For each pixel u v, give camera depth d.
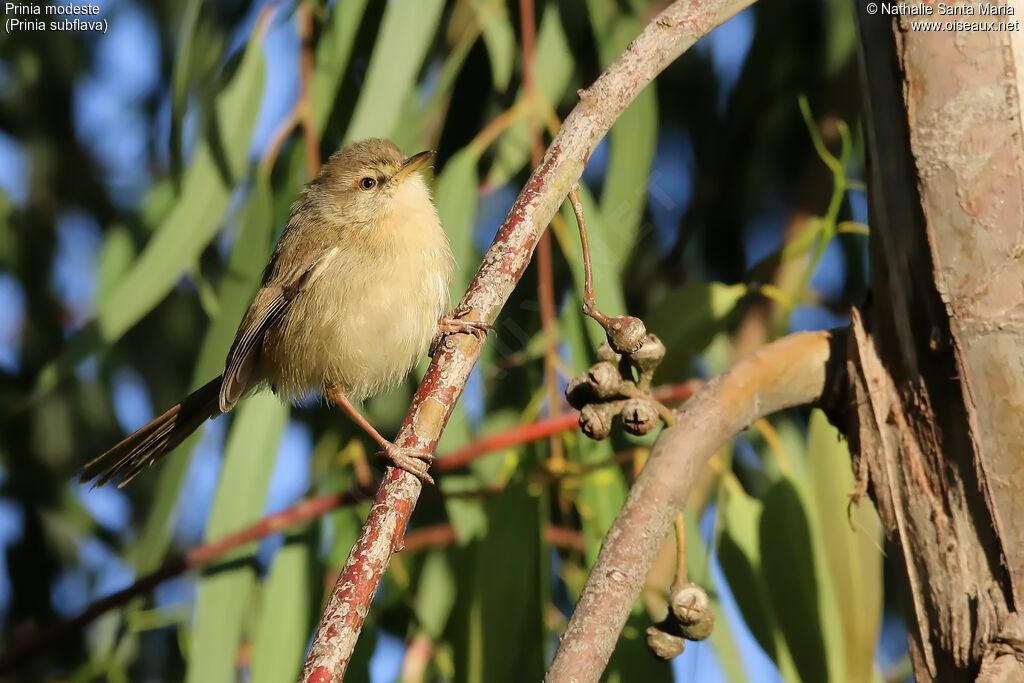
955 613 5.20
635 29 9.17
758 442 9.01
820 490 7.73
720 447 5.75
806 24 10.50
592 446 8.16
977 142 5.23
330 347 8.40
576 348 8.04
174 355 11.38
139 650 10.39
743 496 8.15
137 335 11.32
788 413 9.13
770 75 10.45
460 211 8.61
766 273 9.67
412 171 8.47
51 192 11.56
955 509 5.29
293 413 10.22
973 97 5.25
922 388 5.43
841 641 7.43
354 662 8.23
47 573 10.94
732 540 7.95
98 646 10.22
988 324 5.18
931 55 5.32
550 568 8.26
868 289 5.86
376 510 4.48
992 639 5.04
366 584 4.27
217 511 8.42
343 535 8.74
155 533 8.47
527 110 8.73
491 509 7.87
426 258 8.40
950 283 5.27
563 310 8.67
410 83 8.62
